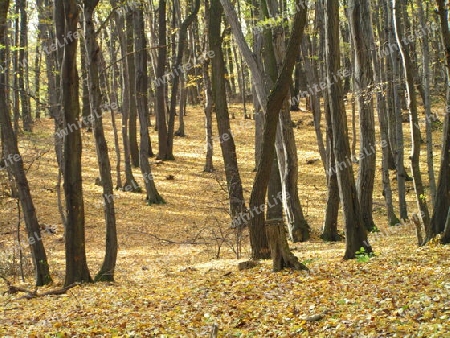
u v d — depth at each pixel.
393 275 10.35
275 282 11.25
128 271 16.72
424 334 6.68
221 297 10.57
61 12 13.30
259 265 13.58
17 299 12.49
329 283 10.54
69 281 13.70
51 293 12.83
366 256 12.12
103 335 8.66
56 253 20.08
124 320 9.50
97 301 11.41
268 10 19.80
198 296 10.91
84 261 13.81
